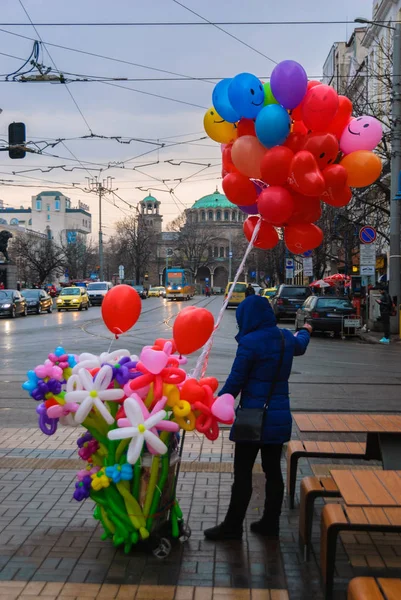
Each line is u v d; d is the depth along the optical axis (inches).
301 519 165.6
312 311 859.4
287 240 185.9
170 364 154.9
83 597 137.1
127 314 163.0
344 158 169.5
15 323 1161.4
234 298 1800.0
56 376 148.6
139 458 152.7
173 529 162.4
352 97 1051.3
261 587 142.3
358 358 600.7
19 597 137.2
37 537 169.8
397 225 810.2
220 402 150.6
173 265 4404.5
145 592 139.1
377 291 926.4
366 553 161.2
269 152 161.8
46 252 2568.9
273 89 157.8
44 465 235.1
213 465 234.5
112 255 4188.0
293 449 197.8
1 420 316.2
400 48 762.8
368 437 192.5
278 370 162.2
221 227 4542.3
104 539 164.1
